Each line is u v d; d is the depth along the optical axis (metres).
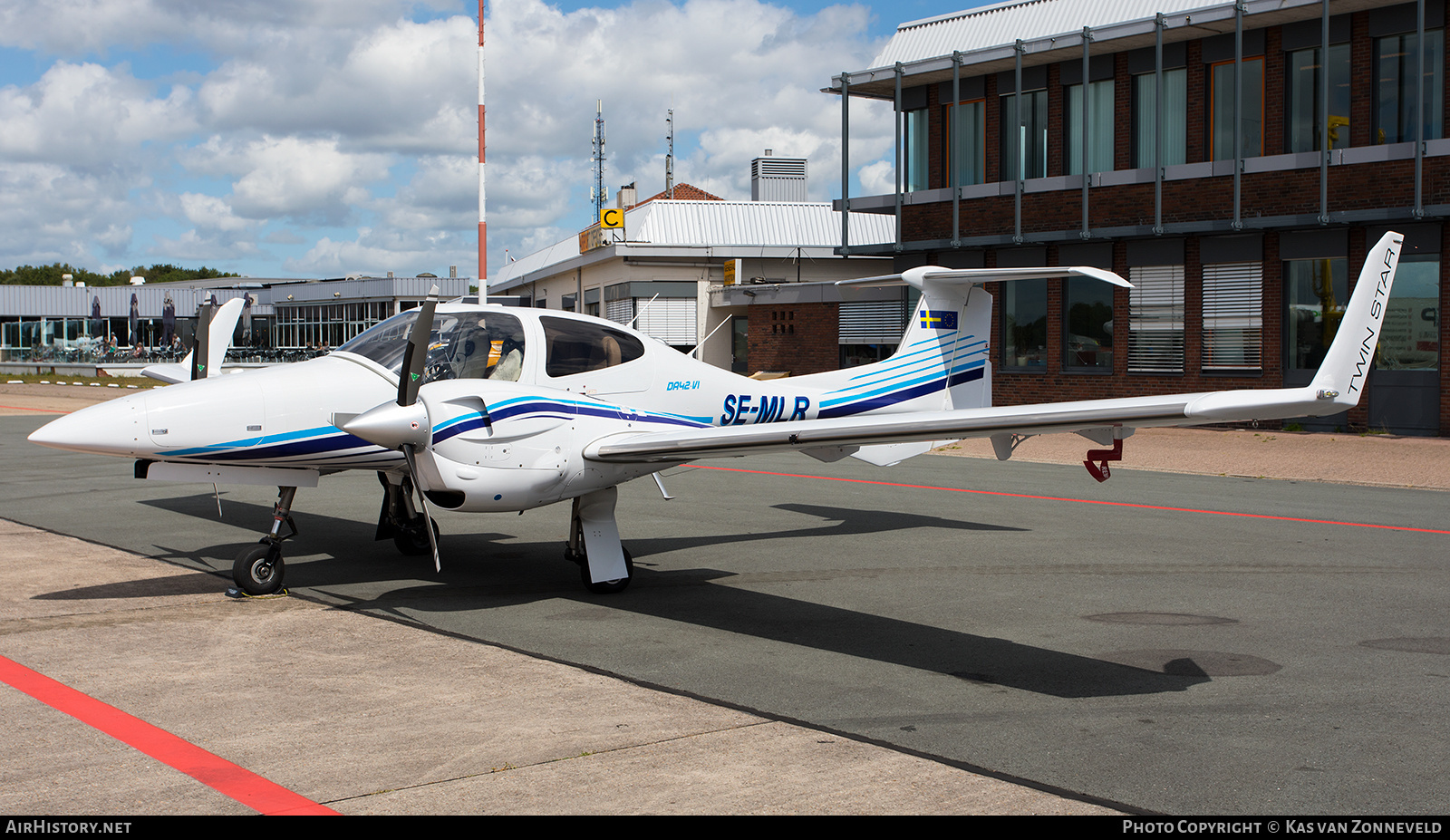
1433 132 16.73
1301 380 17.86
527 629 6.12
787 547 8.81
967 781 3.84
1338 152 16.97
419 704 4.71
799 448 6.46
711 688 4.98
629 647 5.72
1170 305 18.97
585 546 7.06
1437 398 16.59
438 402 6.11
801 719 4.52
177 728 4.38
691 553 8.56
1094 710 4.65
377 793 3.71
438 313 7.21
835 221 33.97
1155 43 18.84
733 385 8.07
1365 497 11.91
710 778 3.85
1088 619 6.36
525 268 45.75
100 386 39.50
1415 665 5.36
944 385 9.40
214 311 7.86
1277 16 17.34
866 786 3.79
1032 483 13.37
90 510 10.79
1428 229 16.38
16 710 4.58
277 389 6.76
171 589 7.11
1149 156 19.62
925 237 21.84
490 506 6.36
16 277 110.69
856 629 6.13
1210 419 5.06
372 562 8.18
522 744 4.20
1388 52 17.02
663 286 30.81
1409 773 3.92
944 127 22.05
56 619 6.25
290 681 5.04
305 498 11.71
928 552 8.59
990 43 20.97
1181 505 11.35
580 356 7.30
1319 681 5.09
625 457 6.58
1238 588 7.20
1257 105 18.28
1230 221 17.78
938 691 4.94
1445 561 8.16
